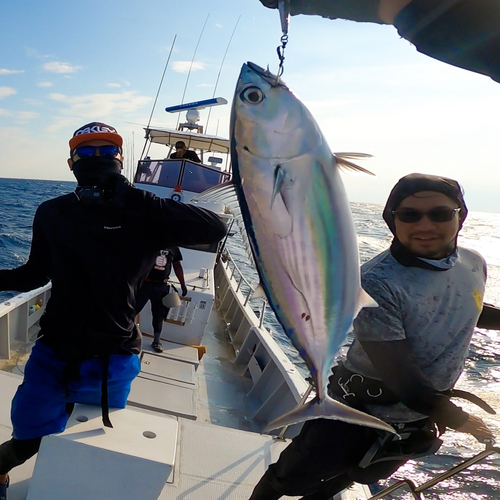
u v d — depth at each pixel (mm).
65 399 2027
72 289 1922
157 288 4992
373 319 1659
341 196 1279
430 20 888
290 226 1261
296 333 1355
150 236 1951
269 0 1284
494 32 849
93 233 1893
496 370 8375
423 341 1744
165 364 4926
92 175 1908
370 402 1852
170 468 1987
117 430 2115
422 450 1863
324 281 1301
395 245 1761
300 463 1962
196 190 7812
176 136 9383
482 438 1568
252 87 1241
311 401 1468
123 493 1984
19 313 5438
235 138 1268
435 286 1700
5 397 3354
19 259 16125
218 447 3258
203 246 6539
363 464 1865
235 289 7828
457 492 4430
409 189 1657
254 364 5445
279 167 1236
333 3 1126
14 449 2115
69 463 1970
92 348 1942
